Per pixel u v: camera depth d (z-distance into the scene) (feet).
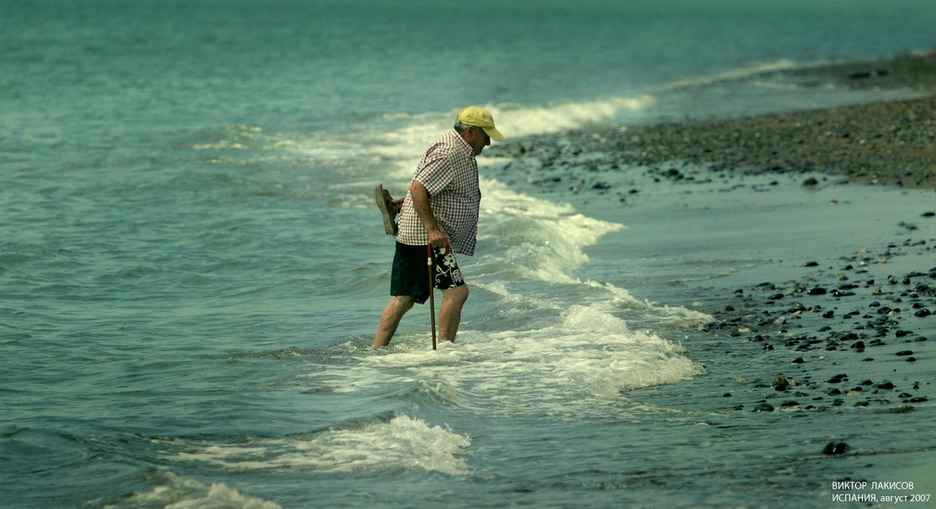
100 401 88.89
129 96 458.91
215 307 129.59
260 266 153.79
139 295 137.08
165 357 104.83
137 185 228.63
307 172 252.83
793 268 143.13
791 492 63.87
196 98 457.27
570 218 186.09
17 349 107.76
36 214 194.90
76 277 146.82
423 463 71.46
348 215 195.31
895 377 91.45
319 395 89.81
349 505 64.28
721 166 252.83
